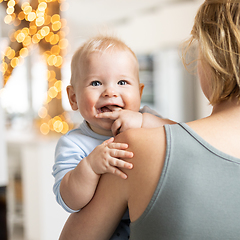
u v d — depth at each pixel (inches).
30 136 114.7
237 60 23.8
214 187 22.4
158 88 210.1
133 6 192.5
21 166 115.5
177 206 22.5
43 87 159.5
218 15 24.9
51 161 107.0
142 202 23.8
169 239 22.8
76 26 209.3
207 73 26.6
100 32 46.3
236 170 22.6
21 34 108.3
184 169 22.8
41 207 102.7
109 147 26.8
